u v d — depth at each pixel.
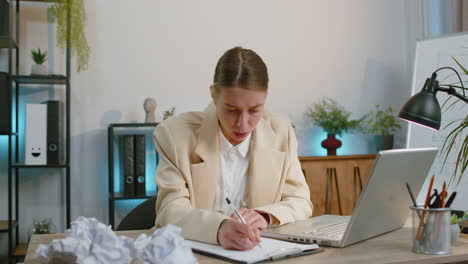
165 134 1.55
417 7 3.76
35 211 3.18
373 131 3.68
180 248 0.79
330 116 3.53
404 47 3.91
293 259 1.03
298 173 1.65
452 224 1.15
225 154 1.58
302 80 3.67
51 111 3.01
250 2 3.59
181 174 1.51
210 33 3.50
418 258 1.02
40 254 0.81
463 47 2.34
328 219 1.44
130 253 0.79
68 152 3.04
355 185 3.36
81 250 0.80
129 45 3.36
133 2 3.37
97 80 3.29
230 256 1.04
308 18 3.71
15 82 3.14
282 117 1.73
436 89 1.35
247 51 1.37
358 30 3.81
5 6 3.02
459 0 3.28
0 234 3.13
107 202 3.27
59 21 3.05
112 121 3.31
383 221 1.24
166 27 3.42
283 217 1.37
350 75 3.78
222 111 1.38
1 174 3.14
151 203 1.76
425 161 1.29
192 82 3.46
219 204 1.59
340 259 1.02
